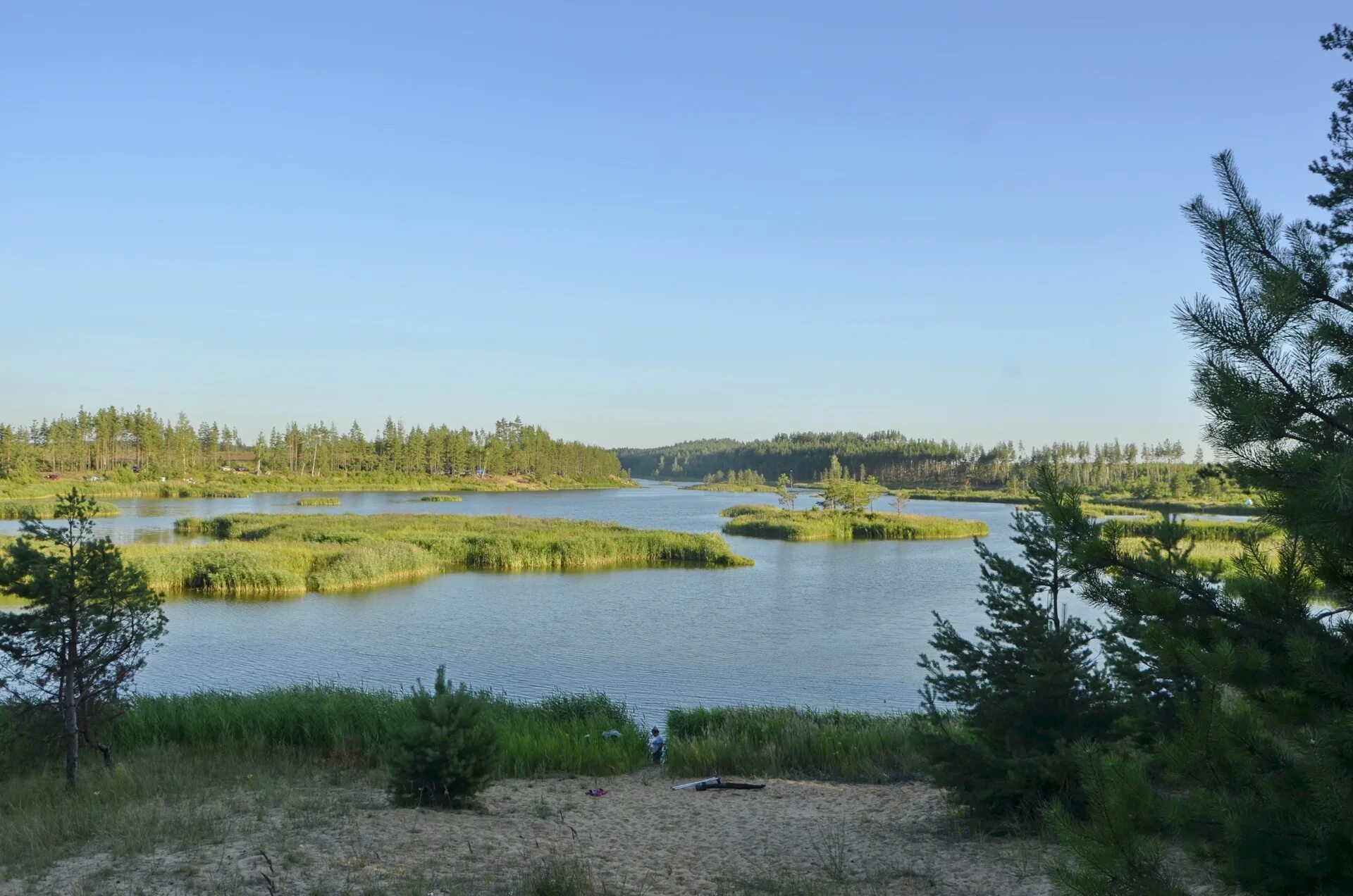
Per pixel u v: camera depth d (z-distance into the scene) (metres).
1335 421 4.89
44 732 13.39
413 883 8.41
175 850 9.52
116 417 168.25
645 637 34.28
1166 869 5.49
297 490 163.25
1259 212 5.02
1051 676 10.18
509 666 29.44
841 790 14.20
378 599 43.16
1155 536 5.89
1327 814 4.47
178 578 44.78
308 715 17.16
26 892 8.12
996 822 10.57
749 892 8.54
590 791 14.13
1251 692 5.00
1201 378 5.06
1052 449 199.12
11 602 32.88
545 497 169.25
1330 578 5.14
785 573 54.56
